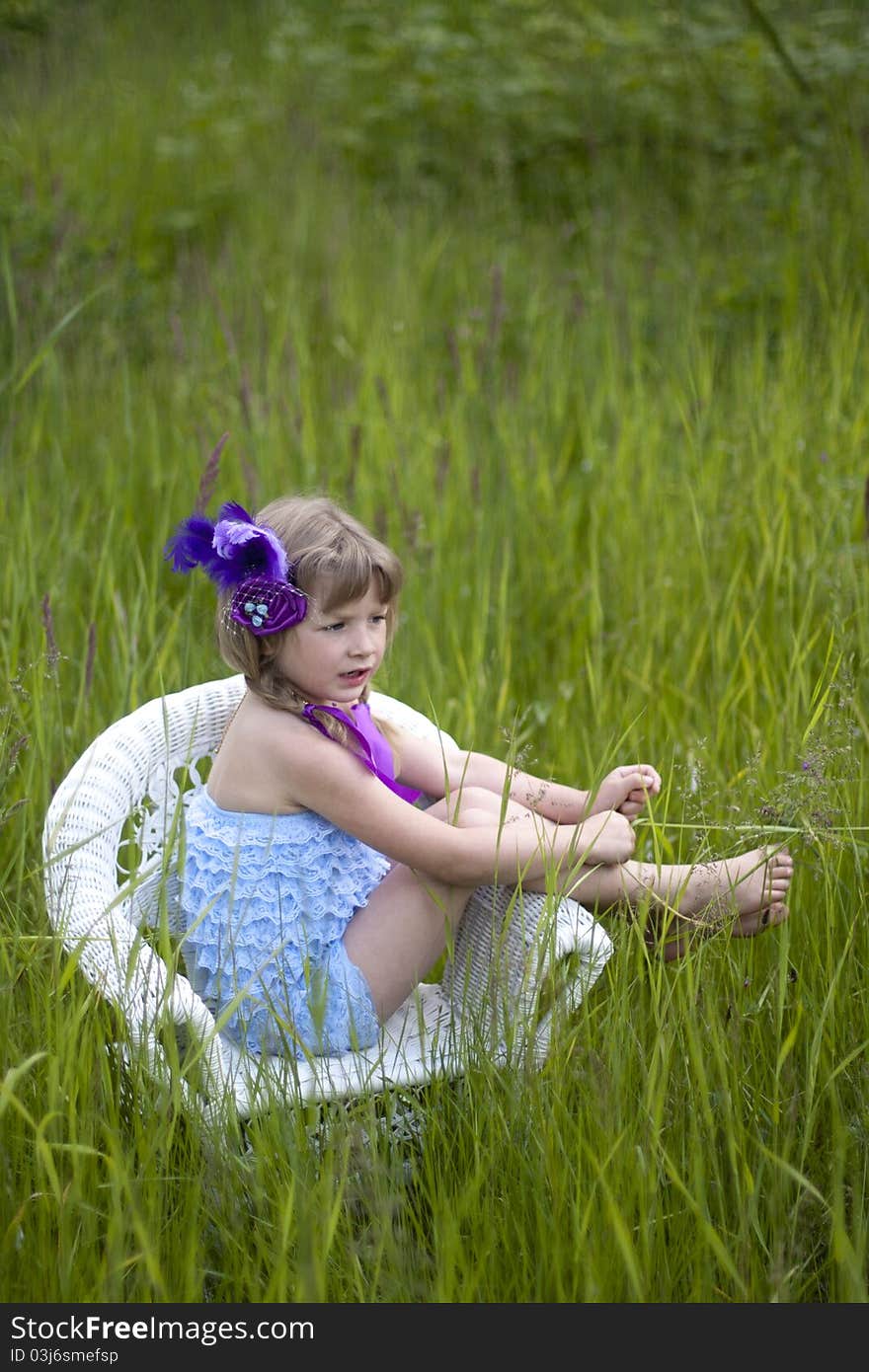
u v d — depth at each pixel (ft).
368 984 8.68
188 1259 6.84
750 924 9.09
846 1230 7.50
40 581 13.01
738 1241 7.02
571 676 13.33
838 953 9.05
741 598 13.15
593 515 14.71
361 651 8.61
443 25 32.14
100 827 8.69
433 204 25.80
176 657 11.79
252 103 29.43
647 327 19.84
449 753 9.77
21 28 33.27
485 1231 7.19
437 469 14.88
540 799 9.48
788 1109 7.62
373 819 8.52
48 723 10.35
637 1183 7.18
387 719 9.74
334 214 24.21
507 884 8.71
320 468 15.70
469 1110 7.88
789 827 8.97
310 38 33.19
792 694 10.96
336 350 19.53
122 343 19.13
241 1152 7.59
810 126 24.73
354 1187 7.55
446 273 22.58
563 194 26.20
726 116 26.63
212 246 23.84
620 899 8.90
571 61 28.99
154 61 32.12
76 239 20.94
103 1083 7.59
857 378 16.96
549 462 16.53
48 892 8.40
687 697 12.00
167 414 17.22
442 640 13.23
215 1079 7.83
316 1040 8.58
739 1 28.19
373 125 28.43
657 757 11.81
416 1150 8.20
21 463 15.15
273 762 8.70
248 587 8.39
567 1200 7.11
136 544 14.16
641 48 28.91
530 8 31.65
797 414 15.71
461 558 14.19
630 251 22.80
